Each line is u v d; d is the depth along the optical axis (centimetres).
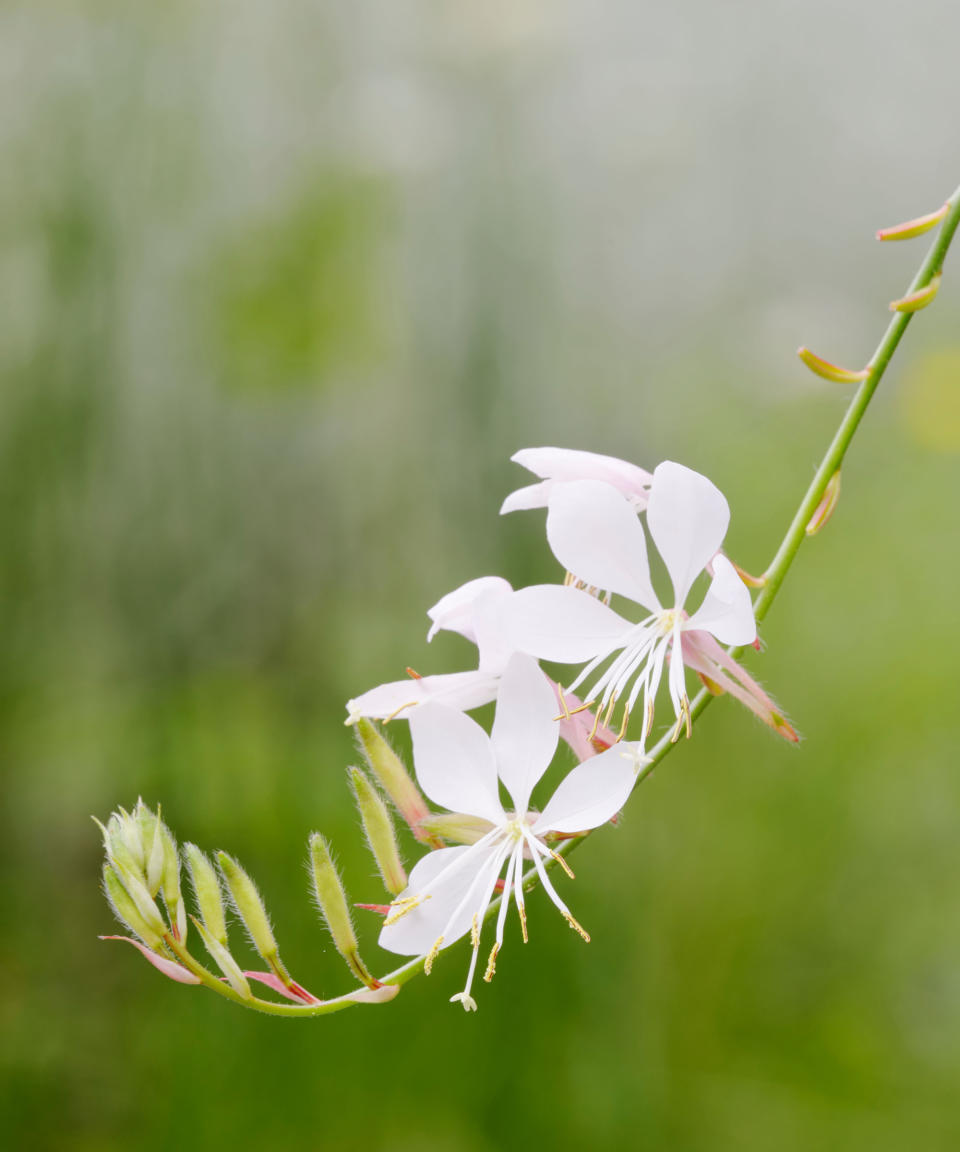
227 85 87
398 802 48
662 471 48
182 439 83
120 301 78
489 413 82
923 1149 65
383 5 93
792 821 78
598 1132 65
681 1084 69
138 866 48
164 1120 65
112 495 79
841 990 73
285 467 89
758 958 73
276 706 83
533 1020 66
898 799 80
